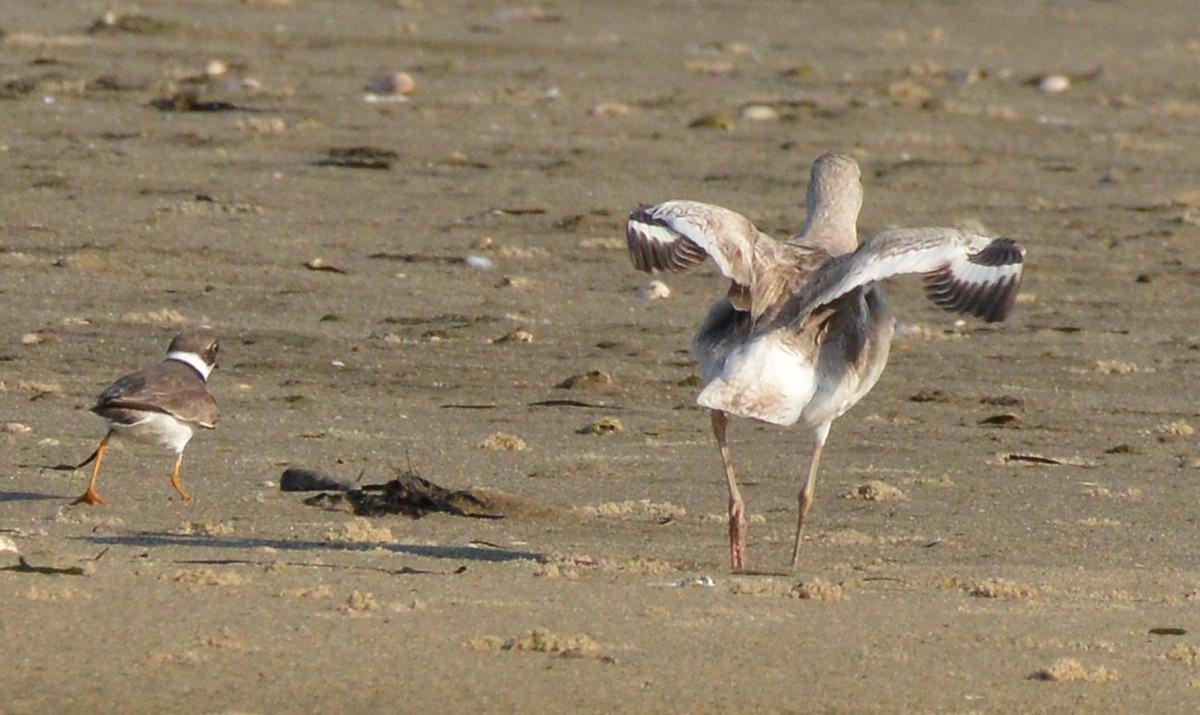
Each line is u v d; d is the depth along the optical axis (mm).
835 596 9711
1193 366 19188
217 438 14633
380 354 18406
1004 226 25828
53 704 7590
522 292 21344
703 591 9703
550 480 13594
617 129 31328
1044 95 37312
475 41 39875
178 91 31891
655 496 13148
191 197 25094
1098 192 28328
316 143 28938
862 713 7797
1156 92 38531
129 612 8758
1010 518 12727
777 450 14992
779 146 30703
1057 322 20906
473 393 17109
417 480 12391
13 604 8797
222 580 9414
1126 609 9695
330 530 11375
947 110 34375
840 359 10258
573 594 9500
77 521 11305
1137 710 7949
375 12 43188
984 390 17812
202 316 19594
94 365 17484
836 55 41688
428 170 27672
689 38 42750
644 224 9922
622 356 18766
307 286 21125
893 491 13344
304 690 7809
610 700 7805
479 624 8797
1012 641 8914
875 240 9656
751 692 7973
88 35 36812
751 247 9969
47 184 25203
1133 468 14805
